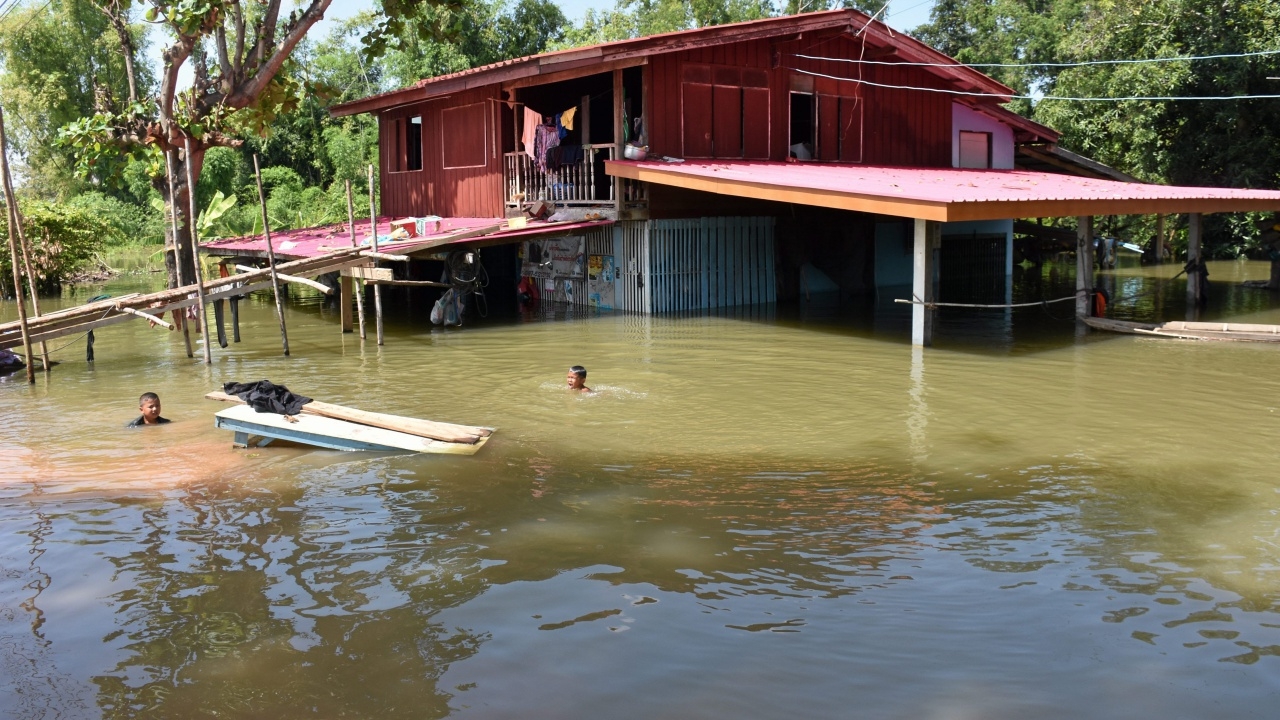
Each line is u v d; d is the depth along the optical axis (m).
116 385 12.35
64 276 27.81
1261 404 10.73
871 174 18.52
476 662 4.99
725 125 19.02
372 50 18.33
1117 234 34.88
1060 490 7.66
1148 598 5.67
